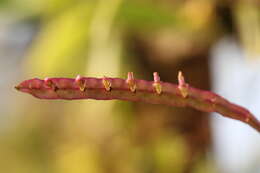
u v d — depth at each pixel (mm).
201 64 669
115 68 631
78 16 633
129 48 638
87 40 631
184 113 689
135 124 685
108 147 699
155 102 335
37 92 320
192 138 693
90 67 633
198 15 621
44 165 814
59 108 747
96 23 611
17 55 850
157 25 619
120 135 687
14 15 703
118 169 696
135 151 692
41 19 692
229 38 652
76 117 707
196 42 646
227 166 737
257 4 615
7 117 927
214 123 718
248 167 747
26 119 834
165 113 686
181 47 646
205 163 704
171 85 337
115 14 604
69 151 732
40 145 812
